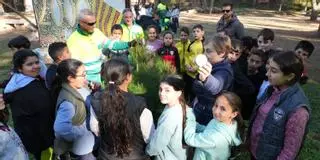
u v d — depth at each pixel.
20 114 3.02
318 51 11.77
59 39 7.40
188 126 2.43
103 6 7.19
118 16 7.23
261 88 3.19
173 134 2.35
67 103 2.62
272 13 29.88
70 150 2.76
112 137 2.18
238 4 34.72
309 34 16.38
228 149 2.47
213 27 17.81
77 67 2.64
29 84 3.02
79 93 2.73
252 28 18.23
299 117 2.00
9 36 12.99
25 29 14.70
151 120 2.30
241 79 3.39
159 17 13.60
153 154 2.37
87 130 2.71
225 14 6.00
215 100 2.47
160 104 2.76
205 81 2.41
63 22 7.31
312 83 7.39
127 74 2.24
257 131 2.29
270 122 2.16
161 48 4.70
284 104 2.08
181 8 27.56
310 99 6.14
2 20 15.23
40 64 3.46
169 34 4.73
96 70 3.72
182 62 4.79
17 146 2.48
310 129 4.83
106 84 2.23
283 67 2.04
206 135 2.40
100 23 7.14
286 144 2.05
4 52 9.75
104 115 2.18
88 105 2.82
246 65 3.88
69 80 2.66
